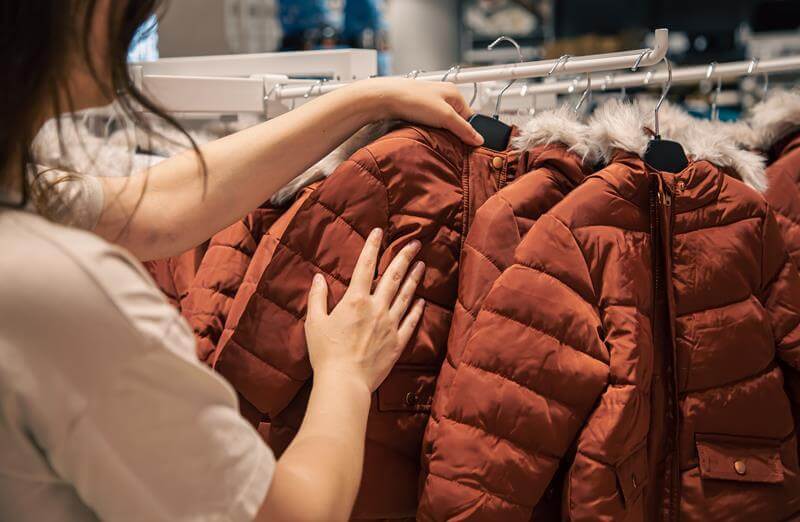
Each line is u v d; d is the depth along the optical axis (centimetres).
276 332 104
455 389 100
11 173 57
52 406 51
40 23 52
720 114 235
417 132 107
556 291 99
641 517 102
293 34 282
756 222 112
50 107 60
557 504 107
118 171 115
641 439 100
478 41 439
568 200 103
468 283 104
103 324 52
